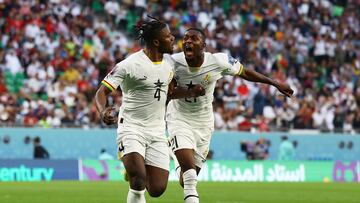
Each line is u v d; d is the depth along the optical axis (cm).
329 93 5591
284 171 4769
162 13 5909
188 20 5909
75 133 4450
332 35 6275
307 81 5703
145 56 1652
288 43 6012
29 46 5119
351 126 5422
